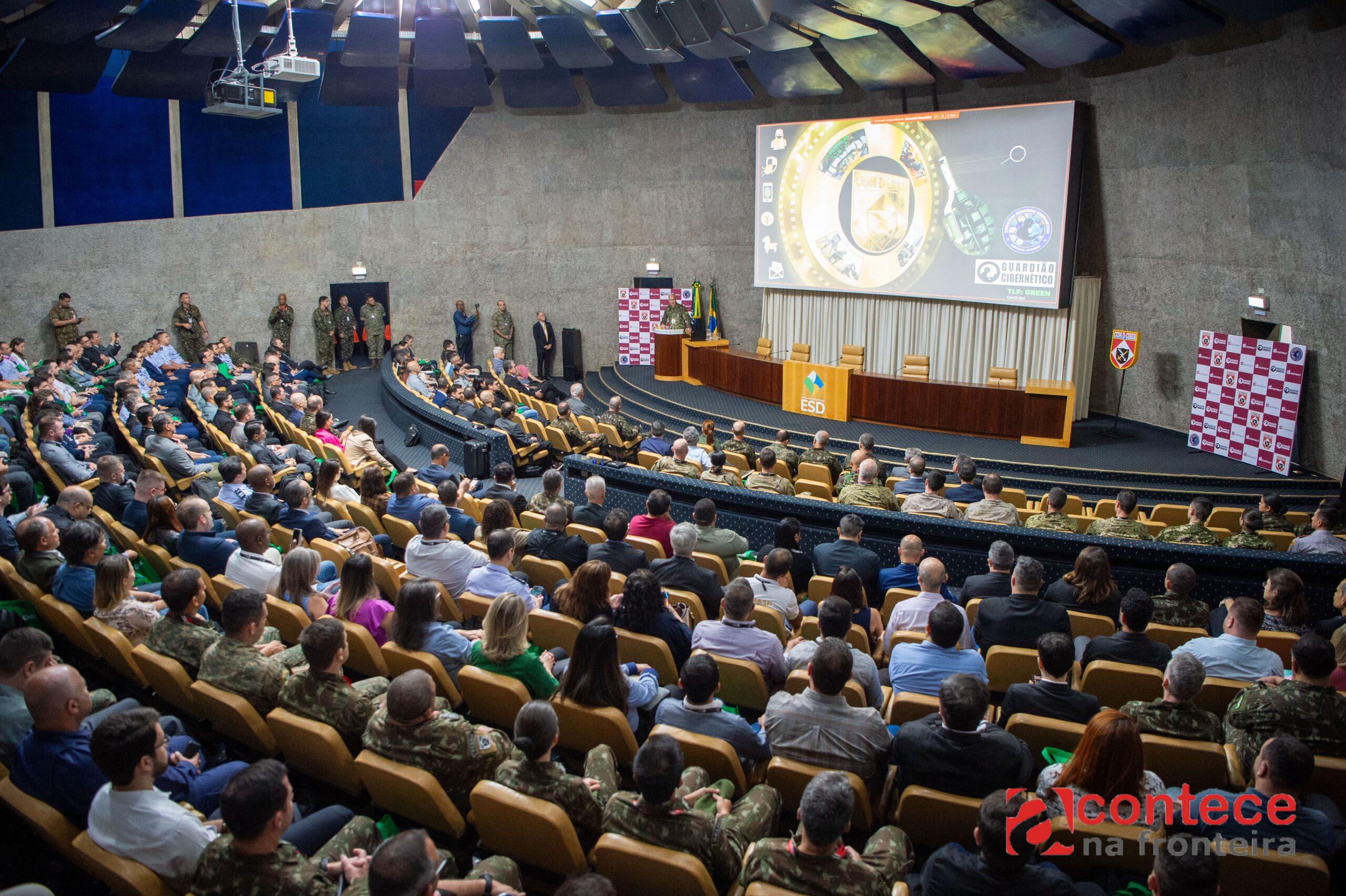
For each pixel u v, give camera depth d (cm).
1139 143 1305
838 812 272
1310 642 381
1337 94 1010
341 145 1870
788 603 541
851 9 1241
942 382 1355
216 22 1319
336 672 385
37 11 1206
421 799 335
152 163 1689
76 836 312
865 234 1554
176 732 404
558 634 493
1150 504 1054
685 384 1770
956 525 662
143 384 1336
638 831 304
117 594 468
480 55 1705
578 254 1988
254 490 702
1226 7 993
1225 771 359
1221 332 1220
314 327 1886
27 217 1573
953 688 339
